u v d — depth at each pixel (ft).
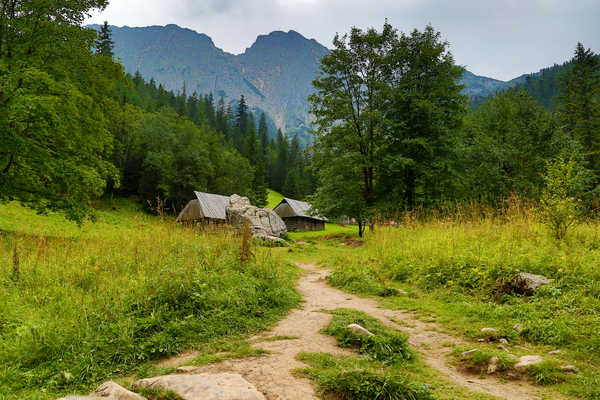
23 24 52.44
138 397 10.19
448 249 33.12
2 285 21.84
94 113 63.87
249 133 330.34
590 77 146.92
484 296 24.17
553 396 11.39
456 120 83.35
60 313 18.52
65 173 53.21
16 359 13.93
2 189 52.60
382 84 85.56
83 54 61.67
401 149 84.94
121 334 15.92
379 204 85.10
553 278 22.85
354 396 10.62
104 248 32.50
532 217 34.88
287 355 14.66
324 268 46.32
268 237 77.15
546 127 99.45
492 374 13.34
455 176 79.71
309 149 97.55
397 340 15.60
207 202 130.11
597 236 29.17
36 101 45.60
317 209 98.68
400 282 32.73
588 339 15.49
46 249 30.91
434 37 84.12
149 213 159.33
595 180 81.10
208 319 18.86
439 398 10.95
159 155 173.99
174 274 22.39
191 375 11.28
